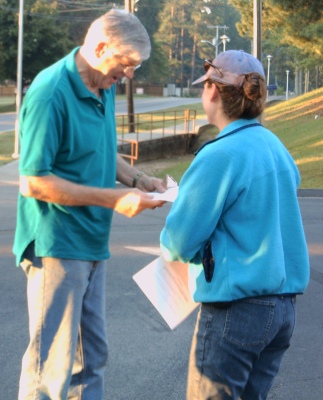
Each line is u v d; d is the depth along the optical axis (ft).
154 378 15.06
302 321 19.45
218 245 8.84
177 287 9.87
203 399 9.12
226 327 8.84
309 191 54.13
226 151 8.73
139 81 344.49
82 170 9.89
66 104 9.43
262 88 9.10
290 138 88.53
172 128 122.01
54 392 10.13
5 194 49.80
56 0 248.32
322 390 14.67
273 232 8.80
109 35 9.31
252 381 9.59
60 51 208.44
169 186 11.14
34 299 10.14
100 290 10.81
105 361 11.03
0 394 14.05
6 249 28.19
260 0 80.28
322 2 83.71
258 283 8.66
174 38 396.78
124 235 32.37
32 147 9.28
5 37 203.41
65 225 9.87
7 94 280.92
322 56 101.14
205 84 9.39
